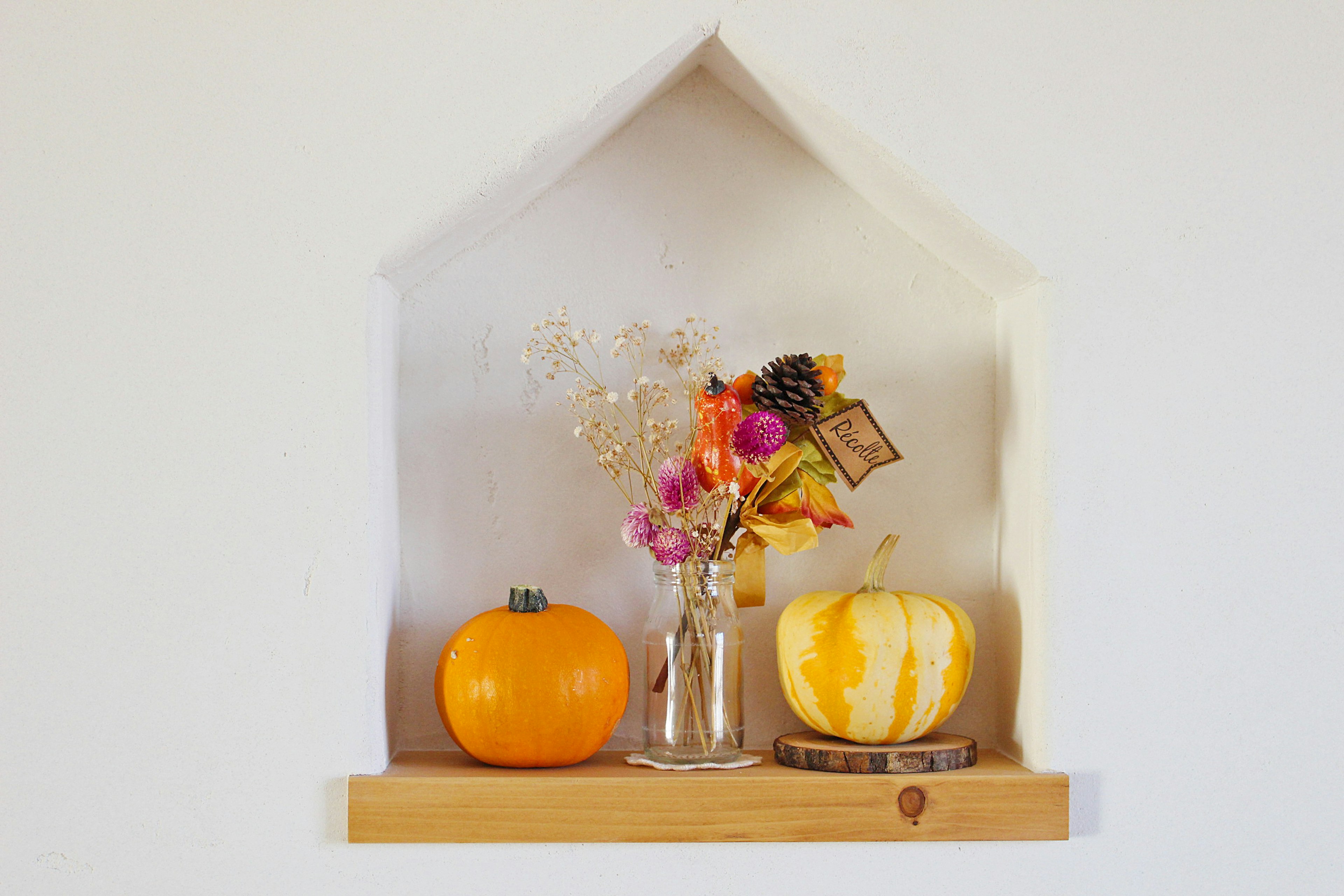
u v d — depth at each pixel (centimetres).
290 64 98
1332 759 102
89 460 97
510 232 114
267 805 96
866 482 115
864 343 115
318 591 97
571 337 107
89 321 97
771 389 102
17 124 98
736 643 103
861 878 100
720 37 100
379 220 98
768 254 115
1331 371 103
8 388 97
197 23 98
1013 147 100
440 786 95
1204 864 101
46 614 96
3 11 98
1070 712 100
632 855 99
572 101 97
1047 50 100
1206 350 102
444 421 113
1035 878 100
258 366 98
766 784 96
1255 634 102
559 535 113
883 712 99
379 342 100
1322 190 103
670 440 114
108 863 96
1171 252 102
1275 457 102
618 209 115
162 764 96
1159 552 101
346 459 97
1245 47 103
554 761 99
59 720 96
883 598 102
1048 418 101
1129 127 101
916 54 99
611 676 101
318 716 97
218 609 97
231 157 98
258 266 98
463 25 98
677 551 98
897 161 99
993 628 114
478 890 98
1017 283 106
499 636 99
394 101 98
